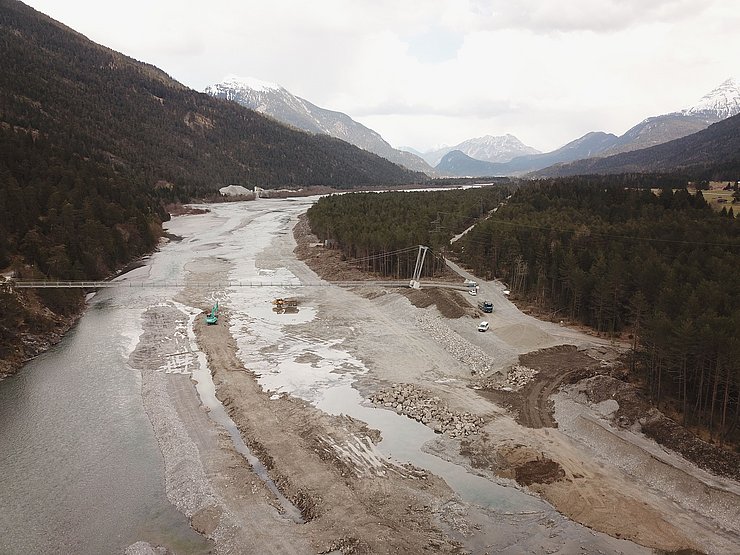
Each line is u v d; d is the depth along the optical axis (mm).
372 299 108250
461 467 49625
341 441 53719
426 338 85938
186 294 112375
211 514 42375
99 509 42906
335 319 96250
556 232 118375
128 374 70312
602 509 43375
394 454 51688
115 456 50688
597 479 47375
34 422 56750
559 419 57781
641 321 71562
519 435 54625
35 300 88188
